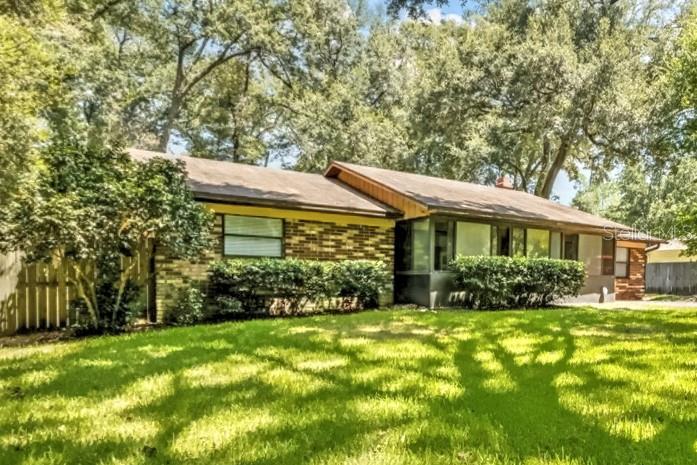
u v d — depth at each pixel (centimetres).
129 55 2259
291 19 2367
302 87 2458
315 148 2338
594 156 2120
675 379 397
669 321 780
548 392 361
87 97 1670
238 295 942
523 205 1515
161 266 893
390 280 1224
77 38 1343
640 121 1694
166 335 648
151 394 362
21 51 617
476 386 379
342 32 2455
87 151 716
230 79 2669
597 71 1773
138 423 298
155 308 883
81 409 328
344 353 512
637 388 371
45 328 797
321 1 2395
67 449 260
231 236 1002
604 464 237
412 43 2642
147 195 721
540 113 1859
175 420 302
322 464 236
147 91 2281
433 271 1232
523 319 808
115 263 760
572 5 2069
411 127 2292
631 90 1766
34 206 636
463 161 2181
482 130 2028
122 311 770
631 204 2900
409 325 731
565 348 539
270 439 269
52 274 811
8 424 299
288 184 1222
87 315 746
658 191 2514
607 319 807
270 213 1048
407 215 1254
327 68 2472
